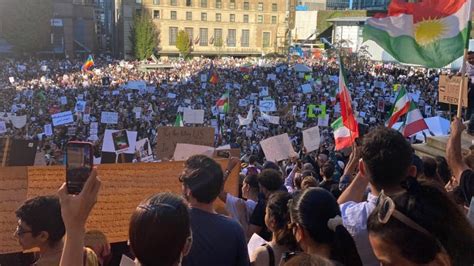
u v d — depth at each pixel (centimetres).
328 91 4497
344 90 890
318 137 1342
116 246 490
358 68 6575
